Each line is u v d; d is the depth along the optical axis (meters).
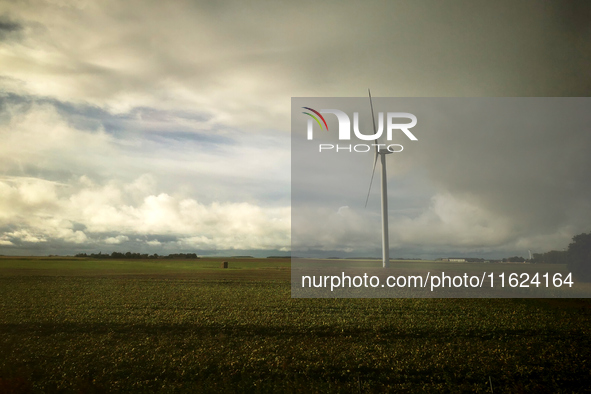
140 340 17.70
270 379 13.50
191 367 14.34
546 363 14.93
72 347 16.58
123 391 12.76
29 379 13.41
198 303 26.36
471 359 15.04
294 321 20.83
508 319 21.70
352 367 14.32
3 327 19.48
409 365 14.47
